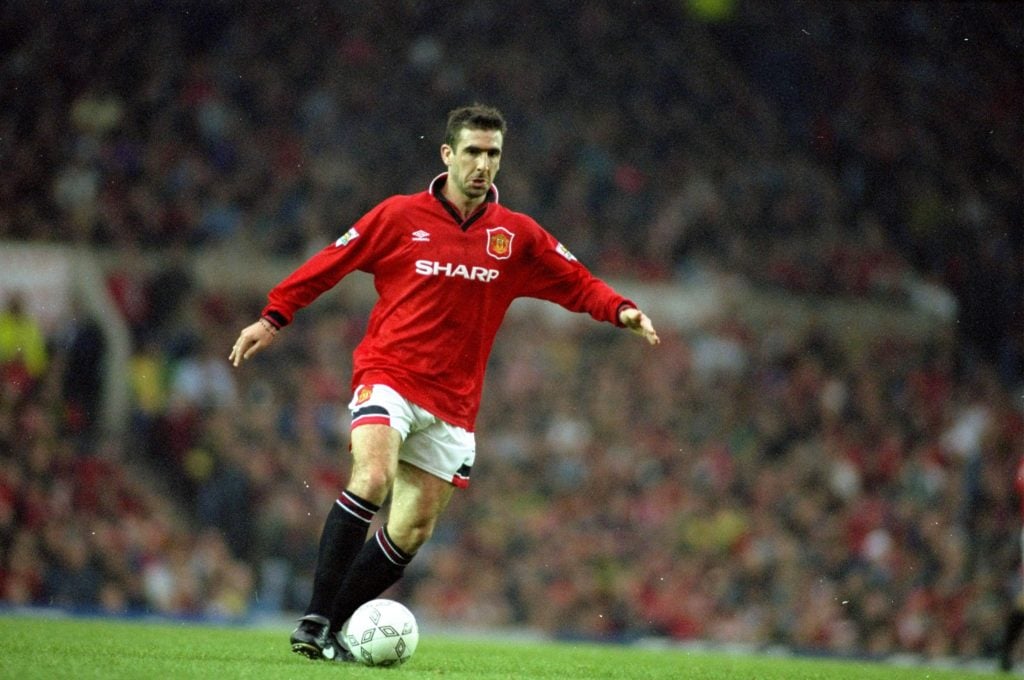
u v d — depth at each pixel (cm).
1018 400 7694
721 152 8606
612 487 6581
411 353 1991
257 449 6041
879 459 7000
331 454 6294
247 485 5831
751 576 5994
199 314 6738
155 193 7112
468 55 8512
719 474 6725
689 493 6531
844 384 7500
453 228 2012
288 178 7588
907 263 8444
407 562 2059
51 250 6538
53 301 6481
